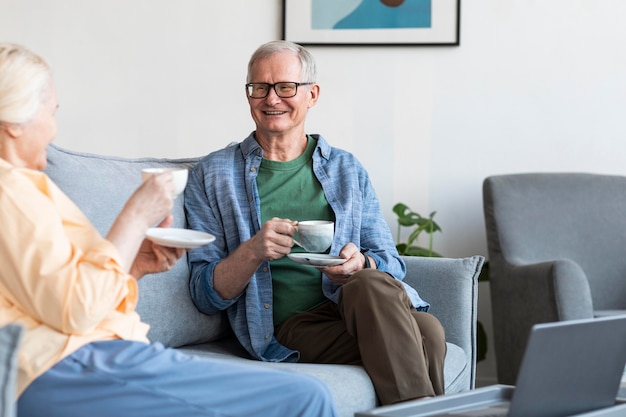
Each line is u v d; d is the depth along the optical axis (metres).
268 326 2.70
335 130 4.24
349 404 2.23
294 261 2.55
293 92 2.81
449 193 4.23
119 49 4.23
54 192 1.88
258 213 2.78
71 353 1.84
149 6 4.23
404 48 4.20
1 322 1.80
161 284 2.56
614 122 4.18
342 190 2.86
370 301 2.40
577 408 1.93
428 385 2.34
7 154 1.92
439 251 4.24
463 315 2.87
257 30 4.22
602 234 3.88
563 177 3.95
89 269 1.79
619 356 1.99
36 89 1.90
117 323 1.94
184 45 4.23
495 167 4.21
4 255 1.77
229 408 1.88
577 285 3.41
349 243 2.67
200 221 2.76
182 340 2.64
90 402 1.83
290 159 2.88
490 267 3.88
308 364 2.50
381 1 4.18
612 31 4.16
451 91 4.20
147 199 1.94
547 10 4.18
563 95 4.19
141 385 1.84
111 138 4.25
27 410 1.83
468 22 4.18
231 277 2.59
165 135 4.25
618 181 3.97
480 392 2.02
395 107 4.22
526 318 3.60
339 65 4.22
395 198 4.24
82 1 4.22
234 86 4.23
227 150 2.89
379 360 2.36
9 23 4.23
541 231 3.85
